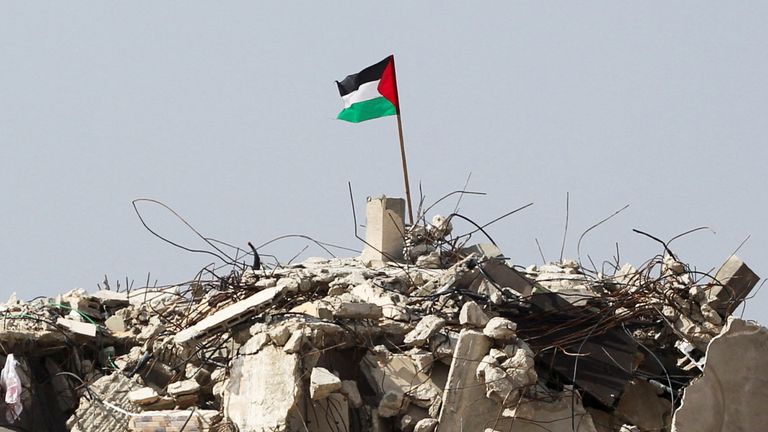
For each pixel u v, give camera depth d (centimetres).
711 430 8988
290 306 9406
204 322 9081
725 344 9081
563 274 10556
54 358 9994
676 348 9969
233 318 9012
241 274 10169
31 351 9869
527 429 8738
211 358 9338
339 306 9012
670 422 9388
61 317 10200
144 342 9938
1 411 9481
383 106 11975
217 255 10312
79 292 10538
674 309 9975
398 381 8906
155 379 9550
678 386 9612
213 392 9069
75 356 9975
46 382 9931
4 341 9662
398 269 10525
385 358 9000
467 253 10988
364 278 9956
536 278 10262
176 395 9038
